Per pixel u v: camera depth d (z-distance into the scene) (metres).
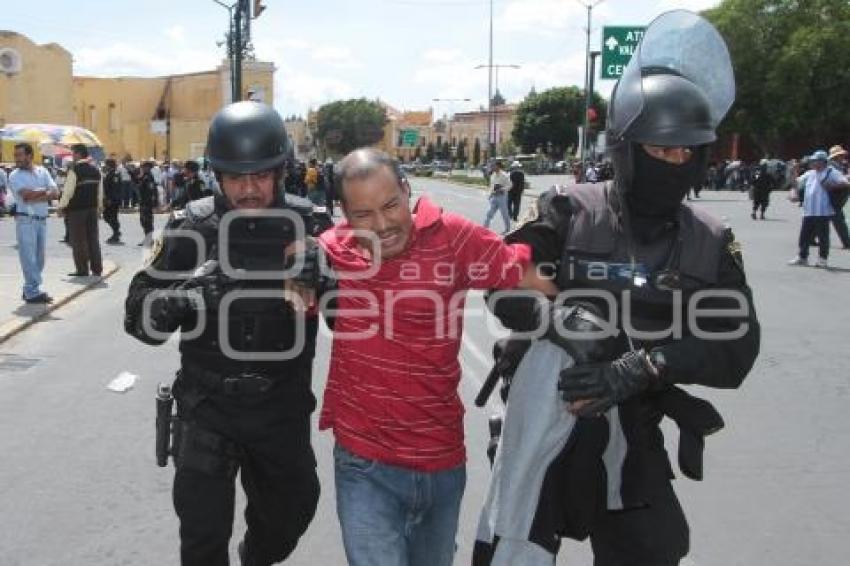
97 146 29.94
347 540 2.49
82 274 12.41
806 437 5.46
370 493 2.52
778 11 60.38
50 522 4.14
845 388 6.64
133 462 4.95
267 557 3.20
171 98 45.91
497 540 2.42
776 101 59.56
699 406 2.41
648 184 2.34
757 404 6.20
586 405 2.27
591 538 2.55
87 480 4.67
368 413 2.50
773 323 9.28
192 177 15.53
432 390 2.50
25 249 9.96
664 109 2.27
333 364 2.63
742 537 4.04
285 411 2.87
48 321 9.33
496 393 6.20
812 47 57.28
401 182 2.41
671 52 2.45
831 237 18.64
